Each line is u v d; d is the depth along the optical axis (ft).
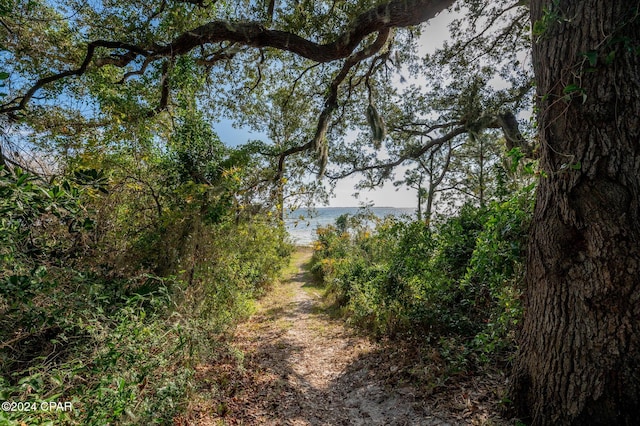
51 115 15.72
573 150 6.12
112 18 15.70
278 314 21.34
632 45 5.40
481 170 29.84
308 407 10.09
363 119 28.48
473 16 18.71
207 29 13.30
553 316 6.56
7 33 14.46
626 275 5.56
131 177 12.08
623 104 5.62
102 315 7.03
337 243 37.37
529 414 7.16
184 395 9.10
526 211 8.75
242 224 14.67
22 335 6.42
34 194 6.02
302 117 28.78
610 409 5.74
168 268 11.85
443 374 10.11
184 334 8.96
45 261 7.81
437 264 13.94
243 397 10.46
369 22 12.46
